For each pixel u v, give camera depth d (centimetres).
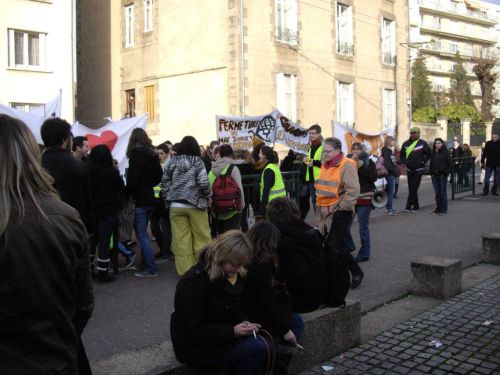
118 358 363
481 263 796
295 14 2281
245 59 2078
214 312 348
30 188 205
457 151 2170
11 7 2056
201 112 2209
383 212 1327
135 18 2458
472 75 6481
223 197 703
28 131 213
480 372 430
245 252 346
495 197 1609
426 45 6341
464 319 551
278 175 760
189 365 354
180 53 2270
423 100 5341
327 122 2461
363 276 692
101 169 647
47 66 2161
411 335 509
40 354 199
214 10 2134
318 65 2402
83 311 227
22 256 195
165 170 669
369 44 2727
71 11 2208
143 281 677
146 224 696
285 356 388
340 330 467
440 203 1270
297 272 434
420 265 629
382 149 1293
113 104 2591
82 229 217
